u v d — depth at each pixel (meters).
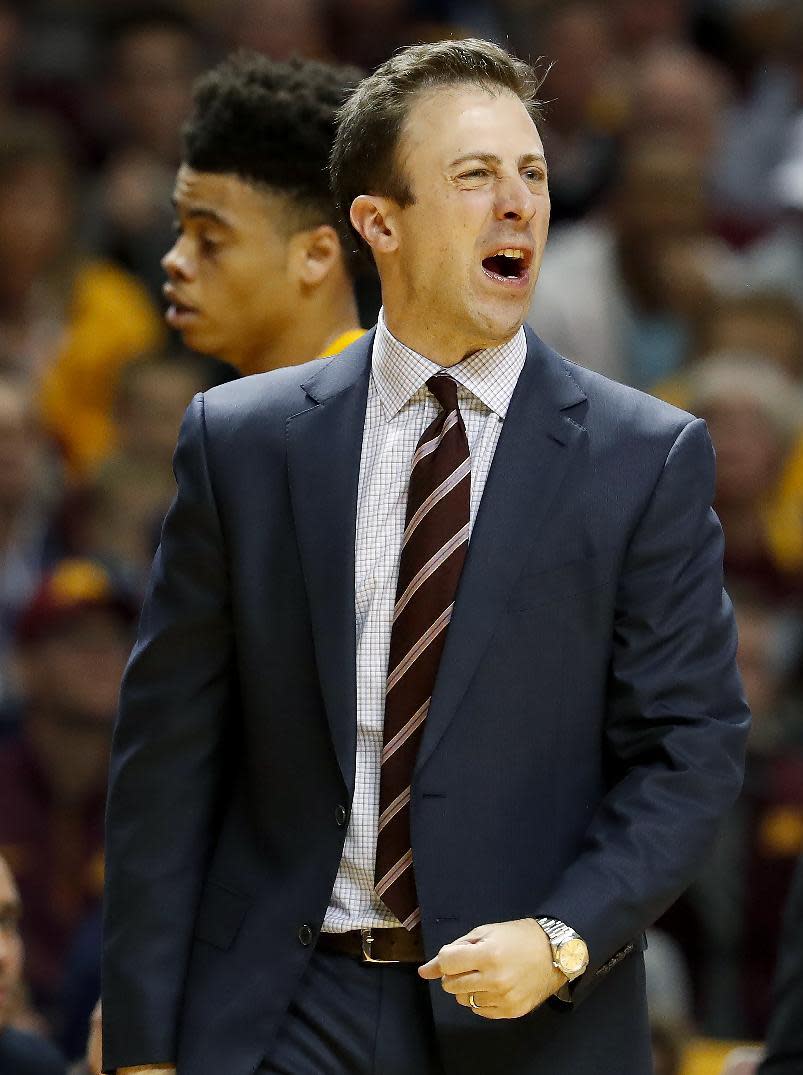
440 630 8.52
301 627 8.69
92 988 15.02
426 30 30.47
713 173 27.58
